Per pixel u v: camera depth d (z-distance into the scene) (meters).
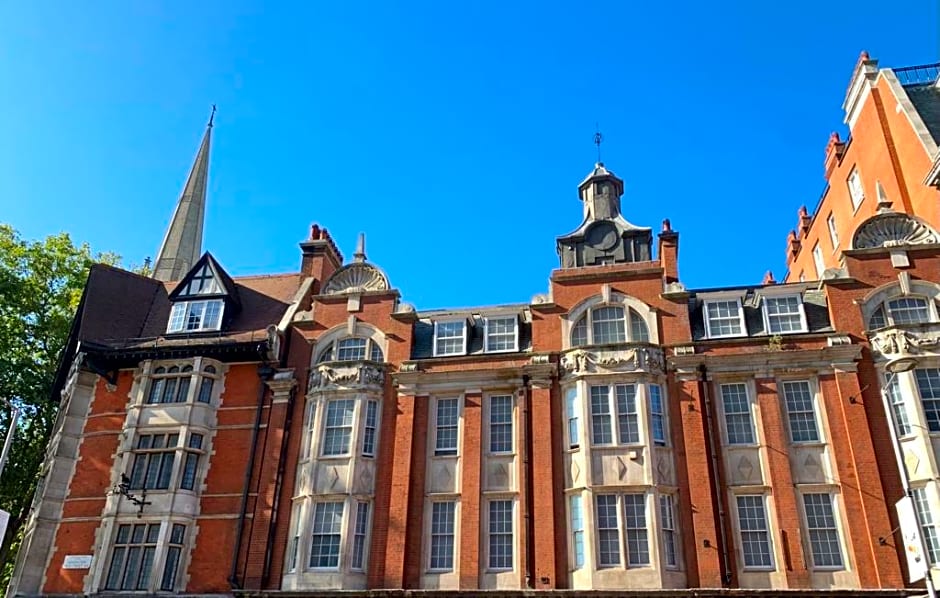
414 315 29.11
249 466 27.31
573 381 26.12
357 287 30.78
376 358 28.78
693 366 25.67
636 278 27.84
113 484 27.52
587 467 24.41
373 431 27.16
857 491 22.91
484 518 24.95
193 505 27.02
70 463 28.81
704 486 23.77
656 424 25.02
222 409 28.92
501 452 25.98
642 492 23.80
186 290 32.91
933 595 17.14
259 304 33.22
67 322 37.16
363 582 24.58
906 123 30.66
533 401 26.34
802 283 27.16
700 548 22.94
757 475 23.92
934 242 26.41
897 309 25.72
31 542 27.06
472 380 27.22
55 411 36.19
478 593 23.14
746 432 24.70
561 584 23.41
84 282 38.94
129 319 33.12
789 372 25.09
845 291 26.17
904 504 18.38
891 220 27.55
